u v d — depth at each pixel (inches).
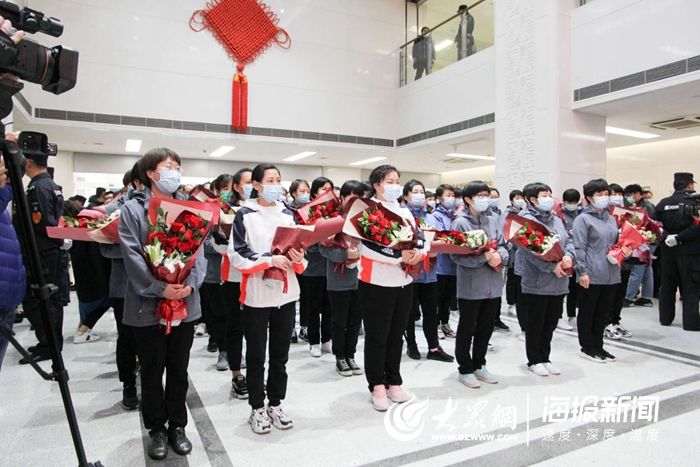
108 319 207.2
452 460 81.8
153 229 79.0
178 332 83.4
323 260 146.0
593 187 139.6
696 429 94.3
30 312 135.0
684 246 179.8
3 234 63.9
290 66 375.9
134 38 321.4
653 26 218.4
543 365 129.1
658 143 351.9
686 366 135.3
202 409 104.2
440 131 362.6
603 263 137.6
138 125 321.7
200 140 352.5
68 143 359.3
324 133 388.2
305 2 383.6
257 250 91.5
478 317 122.0
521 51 272.7
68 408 62.3
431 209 193.5
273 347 95.0
